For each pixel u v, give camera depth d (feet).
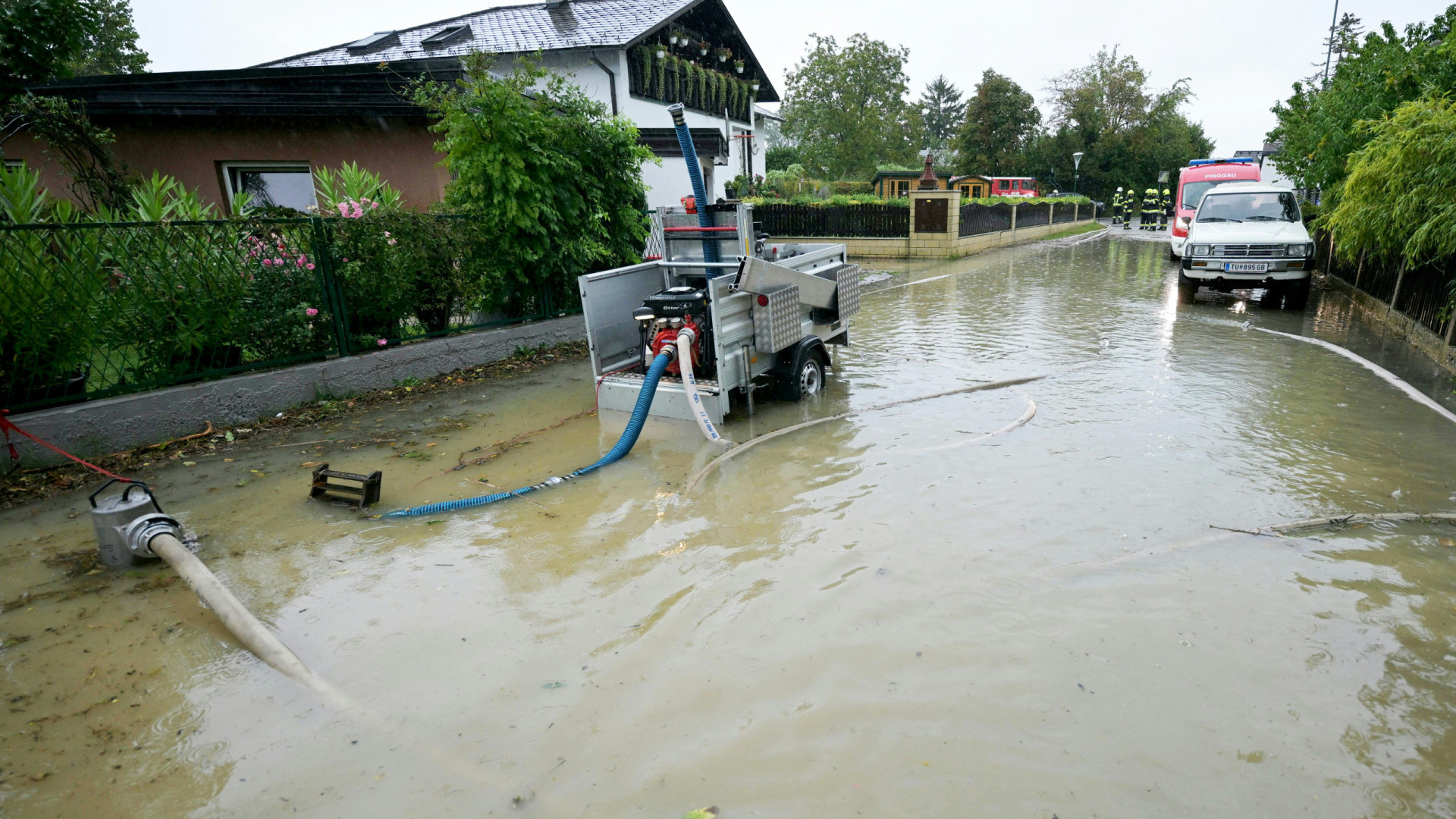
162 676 9.71
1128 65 188.34
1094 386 22.66
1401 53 36.29
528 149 27.14
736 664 9.60
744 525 13.78
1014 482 15.30
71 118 31.89
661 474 16.49
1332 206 41.70
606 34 61.11
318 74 35.19
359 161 37.88
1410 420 18.79
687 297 20.10
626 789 7.57
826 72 141.90
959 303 41.34
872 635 10.11
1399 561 11.82
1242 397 21.03
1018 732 8.24
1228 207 42.70
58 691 9.42
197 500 15.47
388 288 23.97
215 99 35.65
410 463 17.61
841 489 15.29
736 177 86.43
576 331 30.91
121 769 8.08
